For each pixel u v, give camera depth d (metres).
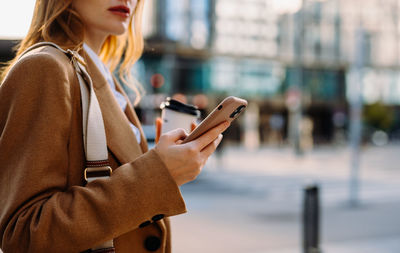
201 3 31.88
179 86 31.38
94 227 0.68
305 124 33.47
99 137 0.80
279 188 10.80
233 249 4.95
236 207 7.93
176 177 0.75
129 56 1.32
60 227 0.66
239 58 33.50
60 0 0.91
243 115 35.12
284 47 35.38
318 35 38.09
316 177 13.29
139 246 0.87
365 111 40.56
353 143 8.55
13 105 0.72
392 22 42.25
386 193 9.99
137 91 1.36
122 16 0.96
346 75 39.66
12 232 0.68
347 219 7.02
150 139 9.46
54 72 0.75
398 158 22.98
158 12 30.25
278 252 4.84
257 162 19.20
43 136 0.71
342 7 39.12
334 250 5.07
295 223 6.51
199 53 31.92
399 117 44.75
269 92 34.84
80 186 0.77
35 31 0.93
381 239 5.65
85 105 0.81
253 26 34.12
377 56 42.28
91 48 1.03
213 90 32.69
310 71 38.22
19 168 0.69
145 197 0.70
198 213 7.26
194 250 4.87
